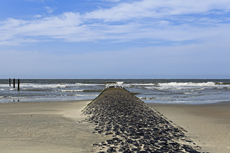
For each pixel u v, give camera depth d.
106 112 11.94
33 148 6.07
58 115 12.65
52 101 23.56
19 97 28.72
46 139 7.01
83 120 10.52
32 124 9.31
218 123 11.06
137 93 35.34
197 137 8.02
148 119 10.29
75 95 32.06
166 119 11.05
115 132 7.95
